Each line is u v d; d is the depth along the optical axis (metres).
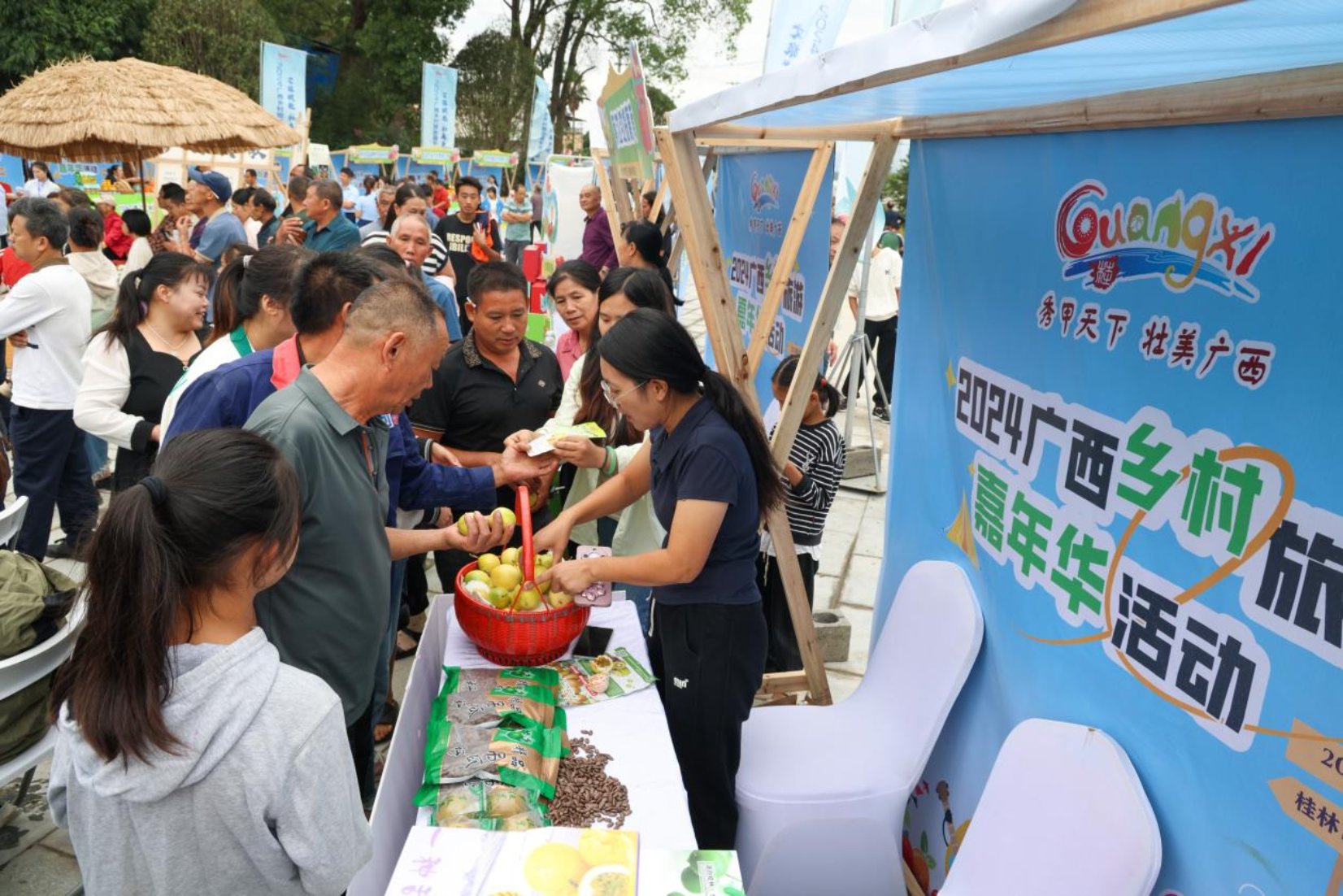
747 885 2.44
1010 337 2.27
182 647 1.27
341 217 6.08
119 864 1.29
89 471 4.68
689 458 2.25
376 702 3.03
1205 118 1.57
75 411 3.62
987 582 2.41
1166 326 1.71
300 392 2.04
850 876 2.46
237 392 2.41
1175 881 1.73
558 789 2.01
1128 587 1.83
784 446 3.12
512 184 26.14
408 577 4.14
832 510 6.24
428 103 24.47
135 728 1.19
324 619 2.06
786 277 3.14
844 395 7.35
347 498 2.06
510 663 2.47
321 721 1.30
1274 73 1.41
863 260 6.48
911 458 2.91
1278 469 1.47
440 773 2.00
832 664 4.22
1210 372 1.61
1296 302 1.43
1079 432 1.98
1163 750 1.75
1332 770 1.39
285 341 2.69
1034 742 2.03
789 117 2.76
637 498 2.76
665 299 3.36
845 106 2.37
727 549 2.32
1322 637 1.39
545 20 37.09
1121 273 1.83
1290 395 1.44
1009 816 2.03
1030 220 2.15
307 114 16.44
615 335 2.24
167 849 1.26
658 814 1.95
